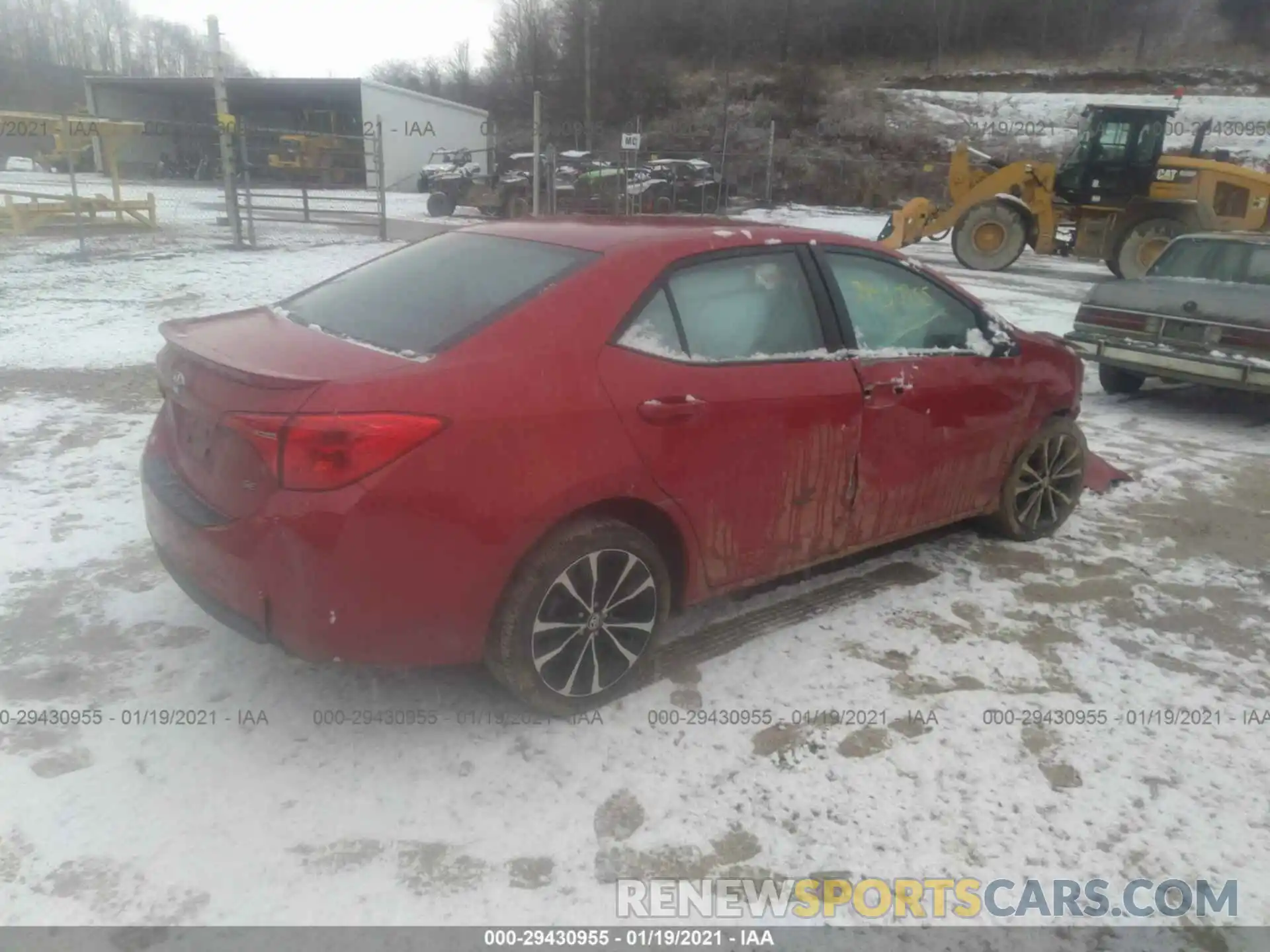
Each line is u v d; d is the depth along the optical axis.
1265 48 46.81
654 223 3.90
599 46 51.59
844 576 4.54
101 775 2.92
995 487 4.73
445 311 3.26
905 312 4.22
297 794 2.88
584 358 3.12
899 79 46.75
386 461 2.73
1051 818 2.94
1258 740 3.36
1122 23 52.66
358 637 2.84
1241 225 17.14
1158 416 7.98
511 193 25.89
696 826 2.85
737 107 43.28
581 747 3.16
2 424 6.23
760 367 3.56
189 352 3.13
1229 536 5.28
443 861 2.66
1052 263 20.92
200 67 111.12
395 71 65.06
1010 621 4.16
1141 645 4.00
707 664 3.70
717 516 3.49
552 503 3.01
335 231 20.03
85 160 40.78
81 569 4.21
